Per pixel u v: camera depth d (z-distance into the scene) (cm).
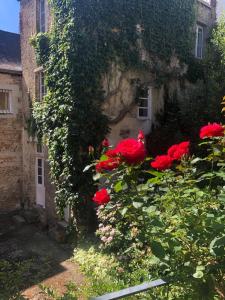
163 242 199
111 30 861
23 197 1175
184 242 201
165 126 944
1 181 1137
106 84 859
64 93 828
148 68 954
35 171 1088
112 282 385
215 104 901
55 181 888
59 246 848
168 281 190
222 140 270
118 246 559
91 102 824
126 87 909
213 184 276
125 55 892
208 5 1154
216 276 194
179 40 1034
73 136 809
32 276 652
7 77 1122
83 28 805
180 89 1054
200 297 186
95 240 766
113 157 225
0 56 1194
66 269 684
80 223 820
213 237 187
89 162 814
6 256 793
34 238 926
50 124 897
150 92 980
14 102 1146
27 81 1108
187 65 1070
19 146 1172
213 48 1030
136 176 232
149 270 266
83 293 353
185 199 230
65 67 812
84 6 802
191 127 906
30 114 1091
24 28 1096
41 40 914
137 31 920
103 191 241
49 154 908
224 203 213
